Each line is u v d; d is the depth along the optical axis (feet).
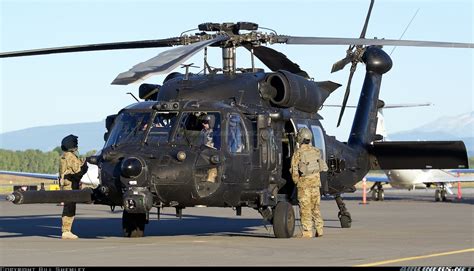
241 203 126.72
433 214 213.87
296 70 140.56
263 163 128.47
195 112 123.85
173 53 103.40
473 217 198.08
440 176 342.85
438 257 99.66
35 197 113.09
